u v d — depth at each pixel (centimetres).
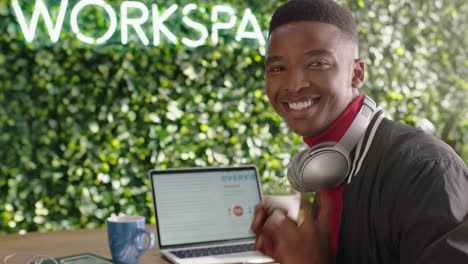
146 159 281
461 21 345
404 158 88
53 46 258
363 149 99
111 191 274
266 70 104
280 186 207
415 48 335
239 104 295
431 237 76
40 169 261
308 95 98
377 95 324
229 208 158
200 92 289
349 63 100
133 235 128
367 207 94
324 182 103
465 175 81
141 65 274
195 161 288
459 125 340
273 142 303
